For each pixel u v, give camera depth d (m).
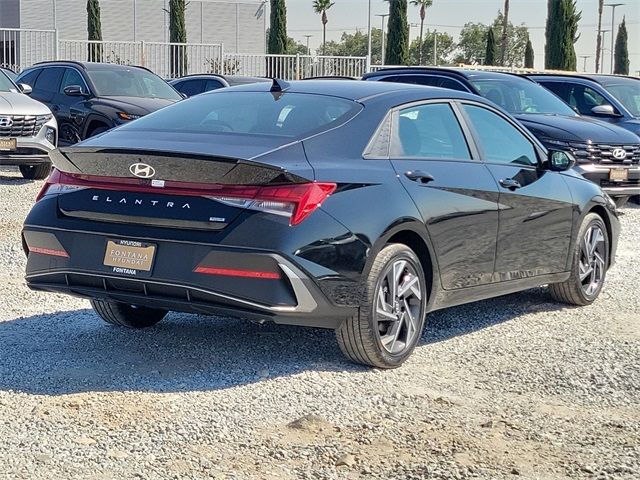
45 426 4.86
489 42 76.12
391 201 5.87
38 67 17.34
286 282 5.36
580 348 6.67
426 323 7.30
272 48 49.56
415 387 5.68
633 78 17.50
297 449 4.66
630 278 9.30
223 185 5.40
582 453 4.73
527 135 7.48
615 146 13.06
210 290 5.38
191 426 4.91
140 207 5.55
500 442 4.84
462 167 6.59
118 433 4.79
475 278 6.66
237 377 5.73
